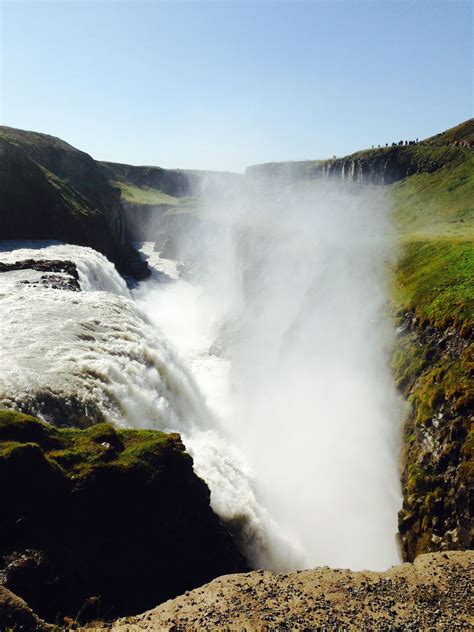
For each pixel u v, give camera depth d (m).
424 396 26.36
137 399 25.00
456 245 41.47
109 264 70.62
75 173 117.31
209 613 13.45
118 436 19.38
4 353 24.67
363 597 14.38
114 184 189.62
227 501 22.16
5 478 14.80
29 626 11.52
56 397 20.84
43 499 15.21
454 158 98.94
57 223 81.62
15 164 79.06
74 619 13.55
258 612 13.53
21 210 76.50
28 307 34.03
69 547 14.88
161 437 19.75
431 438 24.39
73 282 45.31
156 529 16.97
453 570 15.76
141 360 29.22
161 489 17.53
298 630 12.82
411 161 110.31
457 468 21.23
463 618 13.43
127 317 35.66
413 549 22.09
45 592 13.60
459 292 31.31
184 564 17.31
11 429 16.88
